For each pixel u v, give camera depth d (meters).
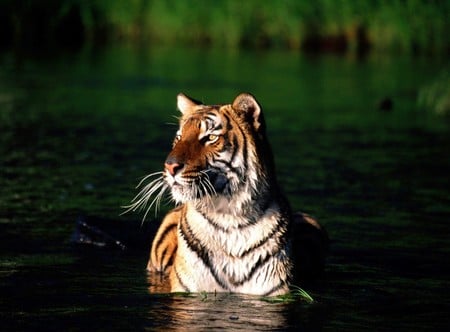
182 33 46.16
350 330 9.80
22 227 14.29
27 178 17.73
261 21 46.12
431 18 44.81
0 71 34.50
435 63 41.12
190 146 10.44
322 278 11.94
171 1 45.78
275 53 44.09
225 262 10.77
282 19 45.75
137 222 13.86
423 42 44.94
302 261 11.87
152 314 10.16
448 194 17.23
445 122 26.47
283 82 34.28
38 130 23.06
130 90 30.80
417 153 21.42
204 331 9.59
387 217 15.42
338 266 12.57
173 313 10.20
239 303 10.54
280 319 10.08
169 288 11.27
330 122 25.86
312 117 26.64
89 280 11.65
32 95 29.03
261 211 10.69
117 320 9.95
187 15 45.91
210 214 10.66
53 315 10.13
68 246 13.31
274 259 10.77
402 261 12.87
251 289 10.80
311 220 12.48
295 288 10.94
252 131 10.77
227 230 10.66
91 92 30.11
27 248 13.15
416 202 16.56
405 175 18.89
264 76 35.72
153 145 21.53
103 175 18.14
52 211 15.30
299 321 10.02
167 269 12.05
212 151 10.45
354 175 18.80
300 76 36.19
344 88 33.22
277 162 19.97
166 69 36.72
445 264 12.74
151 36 46.41
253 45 46.28
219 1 45.75
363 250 13.41
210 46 45.84
